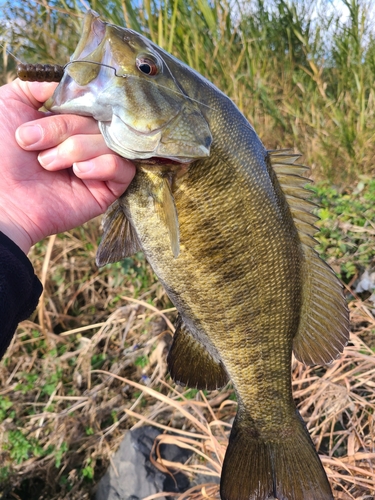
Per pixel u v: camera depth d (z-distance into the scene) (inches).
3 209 11.5
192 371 14.3
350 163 33.4
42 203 12.0
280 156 12.9
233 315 12.9
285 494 13.9
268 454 14.3
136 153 11.1
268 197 12.5
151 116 11.0
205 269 12.4
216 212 12.0
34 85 12.2
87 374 23.8
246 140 12.2
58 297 27.6
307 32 37.1
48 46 28.6
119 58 10.9
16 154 11.7
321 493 13.7
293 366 22.0
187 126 11.4
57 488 20.8
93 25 10.9
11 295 9.9
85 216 12.6
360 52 35.3
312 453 14.1
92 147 10.9
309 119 36.2
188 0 30.8
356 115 36.6
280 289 13.2
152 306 24.3
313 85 37.4
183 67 11.9
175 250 11.0
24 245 11.6
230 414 21.6
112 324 26.2
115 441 21.6
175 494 18.4
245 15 34.9
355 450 18.1
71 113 10.9
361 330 23.0
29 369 24.3
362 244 25.9
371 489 16.3
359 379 20.6
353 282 25.1
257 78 34.4
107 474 20.5
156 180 11.8
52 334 25.0
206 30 32.4
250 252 12.5
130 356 24.2
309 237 13.5
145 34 29.1
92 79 10.8
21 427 21.9
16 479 20.5
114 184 11.9
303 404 21.2
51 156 10.8
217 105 12.0
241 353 13.4
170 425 21.7
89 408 22.4
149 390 20.6
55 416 21.7
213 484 18.4
